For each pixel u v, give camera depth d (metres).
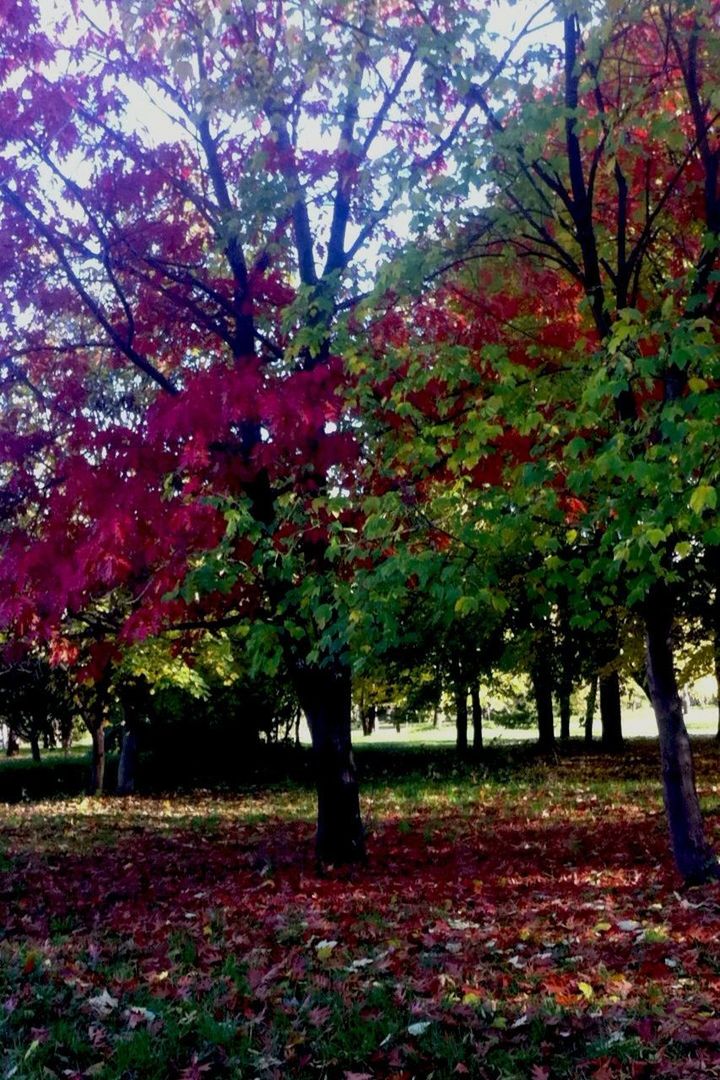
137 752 22.52
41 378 9.01
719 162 6.74
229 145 8.38
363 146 7.85
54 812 16.81
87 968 5.77
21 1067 4.14
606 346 6.20
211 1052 4.31
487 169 6.62
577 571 7.27
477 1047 4.25
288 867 9.48
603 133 6.45
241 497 7.25
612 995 4.80
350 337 6.87
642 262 7.72
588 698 26.59
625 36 6.69
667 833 10.94
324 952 5.80
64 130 7.46
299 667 9.16
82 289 8.16
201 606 8.29
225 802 18.38
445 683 21.62
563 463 6.38
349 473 7.39
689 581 11.27
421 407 7.19
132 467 6.76
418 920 6.76
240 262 8.27
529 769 21.81
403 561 5.94
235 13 7.24
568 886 8.00
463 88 6.39
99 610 9.15
